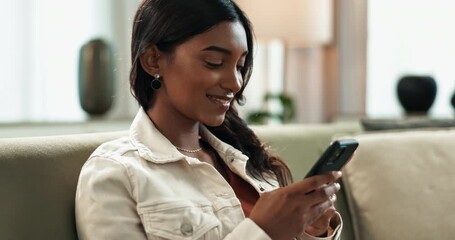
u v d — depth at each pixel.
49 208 1.34
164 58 1.36
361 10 3.71
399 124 2.29
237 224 1.35
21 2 3.12
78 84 2.56
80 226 1.29
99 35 3.33
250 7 2.94
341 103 3.73
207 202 1.33
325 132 2.10
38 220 1.32
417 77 3.16
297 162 1.95
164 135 1.43
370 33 4.08
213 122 1.35
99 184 1.26
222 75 1.33
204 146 1.54
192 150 1.47
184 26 1.32
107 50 2.54
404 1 4.15
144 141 1.38
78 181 1.35
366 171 1.96
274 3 2.96
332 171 1.27
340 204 1.96
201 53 1.31
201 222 1.28
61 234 1.34
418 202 1.94
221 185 1.38
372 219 1.91
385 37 4.12
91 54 2.51
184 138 1.45
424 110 3.18
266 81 3.77
